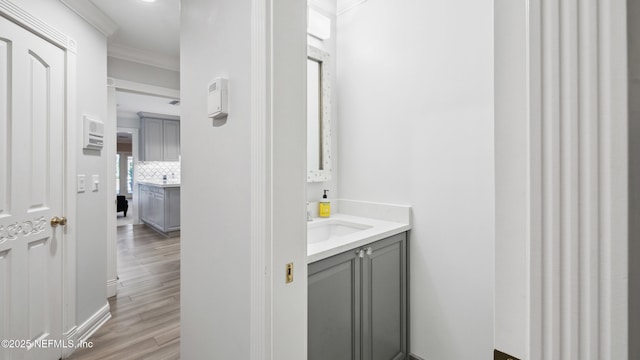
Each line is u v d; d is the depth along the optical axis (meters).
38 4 1.67
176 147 6.93
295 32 0.96
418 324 1.81
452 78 1.64
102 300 2.30
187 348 1.41
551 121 0.34
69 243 1.90
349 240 1.43
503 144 0.39
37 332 1.68
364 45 2.06
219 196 1.15
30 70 1.64
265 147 0.88
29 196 1.64
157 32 2.65
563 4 0.33
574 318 0.33
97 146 2.21
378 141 1.99
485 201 1.53
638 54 0.31
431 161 1.73
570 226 0.33
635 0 0.31
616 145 0.30
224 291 1.12
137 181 6.42
